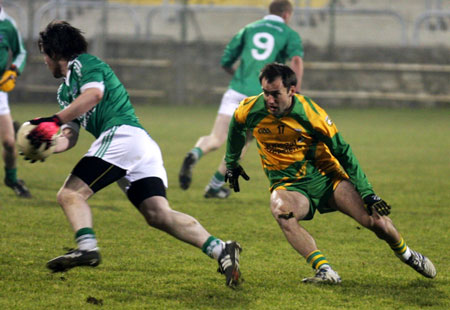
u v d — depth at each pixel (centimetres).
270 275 1542
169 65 7194
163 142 4322
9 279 1460
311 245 1454
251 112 1469
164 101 7231
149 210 1388
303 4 8112
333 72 7188
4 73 2395
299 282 1480
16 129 2534
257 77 2661
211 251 1370
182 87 7219
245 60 2683
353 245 1877
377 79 7188
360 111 6894
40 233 1942
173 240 1894
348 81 7194
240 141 1548
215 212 2334
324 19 8081
